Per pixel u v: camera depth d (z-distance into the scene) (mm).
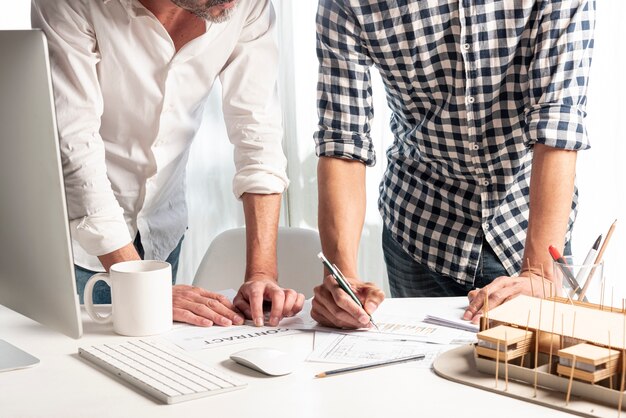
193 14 1673
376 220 2809
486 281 1885
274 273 1743
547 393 1070
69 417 1039
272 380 1149
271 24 1827
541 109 1643
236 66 1821
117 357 1215
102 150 1653
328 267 1368
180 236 2096
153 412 1051
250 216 1786
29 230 1227
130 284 1329
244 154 1821
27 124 1169
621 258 2693
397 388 1113
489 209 1840
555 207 1626
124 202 1920
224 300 1467
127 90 1761
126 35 1694
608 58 2619
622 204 2678
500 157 1786
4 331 1377
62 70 1630
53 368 1210
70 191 1631
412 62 1734
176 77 1770
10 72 1178
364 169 1768
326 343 1298
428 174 1910
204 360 1233
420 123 1836
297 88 2818
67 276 1193
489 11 1657
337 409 1049
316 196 2877
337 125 1741
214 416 1036
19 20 2766
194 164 2840
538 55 1641
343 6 1710
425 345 1282
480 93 1723
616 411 1015
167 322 1368
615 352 1045
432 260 1905
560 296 1318
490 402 1062
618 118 2643
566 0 1609
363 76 1752
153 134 1834
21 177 1210
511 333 1121
